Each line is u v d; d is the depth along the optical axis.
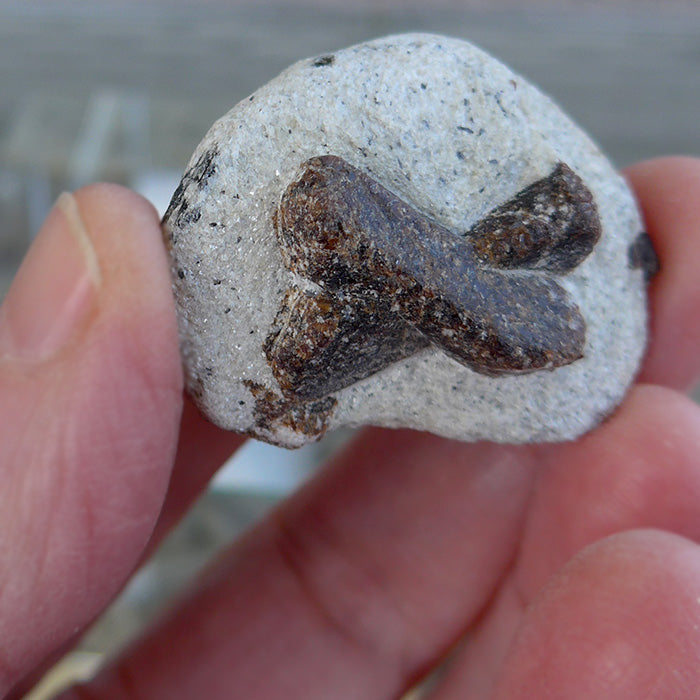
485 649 0.13
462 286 0.10
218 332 0.11
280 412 0.11
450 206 0.10
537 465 0.12
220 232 0.10
